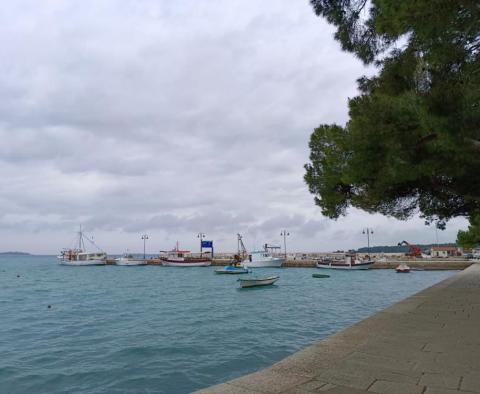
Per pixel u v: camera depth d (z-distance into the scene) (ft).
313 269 323.37
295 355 21.07
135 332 71.51
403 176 35.99
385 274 256.52
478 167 36.01
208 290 167.22
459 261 295.28
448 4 19.30
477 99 23.94
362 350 22.18
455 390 15.57
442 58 22.79
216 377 43.45
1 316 96.84
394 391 15.44
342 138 42.60
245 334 67.21
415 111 28.04
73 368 47.98
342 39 29.27
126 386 41.11
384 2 21.18
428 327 29.35
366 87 39.55
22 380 43.62
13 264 647.97
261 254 340.59
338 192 54.29
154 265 444.96
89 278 269.64
